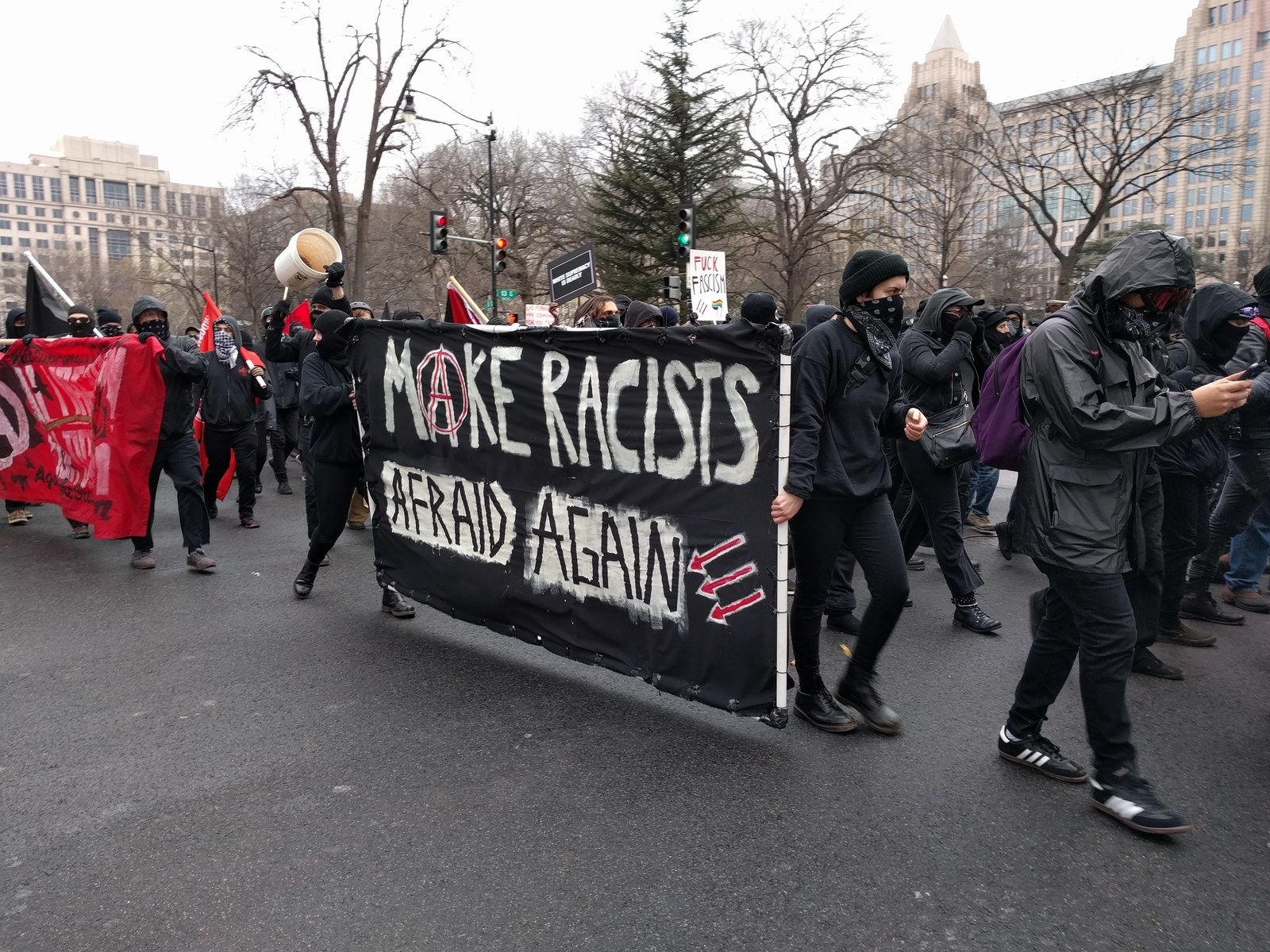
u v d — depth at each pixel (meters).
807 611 3.63
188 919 2.51
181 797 3.18
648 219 28.42
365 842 2.89
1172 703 4.05
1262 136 72.94
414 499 4.85
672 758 3.46
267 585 5.97
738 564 3.40
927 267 38.00
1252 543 5.48
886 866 2.75
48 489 7.38
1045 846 2.87
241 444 7.90
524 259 44.00
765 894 2.61
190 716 3.87
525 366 4.11
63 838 2.92
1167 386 3.50
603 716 3.86
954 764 3.43
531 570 4.23
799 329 5.71
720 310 11.91
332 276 6.07
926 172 36.53
